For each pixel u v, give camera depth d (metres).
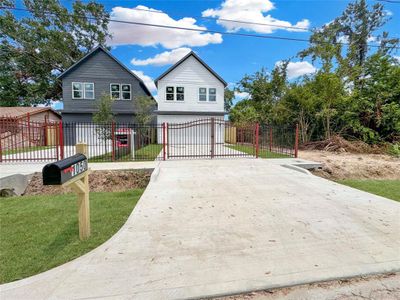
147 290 2.14
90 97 18.27
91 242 3.08
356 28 26.31
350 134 14.05
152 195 5.06
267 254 2.76
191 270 2.44
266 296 2.12
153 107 19.62
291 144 13.62
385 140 13.19
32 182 6.68
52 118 22.36
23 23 22.22
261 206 4.41
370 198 4.91
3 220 3.84
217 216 3.93
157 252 2.80
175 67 18.39
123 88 18.61
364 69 14.46
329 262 2.60
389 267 2.51
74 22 24.03
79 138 17.89
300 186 5.84
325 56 15.24
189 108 18.66
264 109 20.23
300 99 14.64
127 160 9.52
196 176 6.80
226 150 13.48
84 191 3.14
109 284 2.22
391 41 22.00
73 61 25.09
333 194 5.18
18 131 12.28
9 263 2.60
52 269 2.47
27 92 25.20
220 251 2.83
